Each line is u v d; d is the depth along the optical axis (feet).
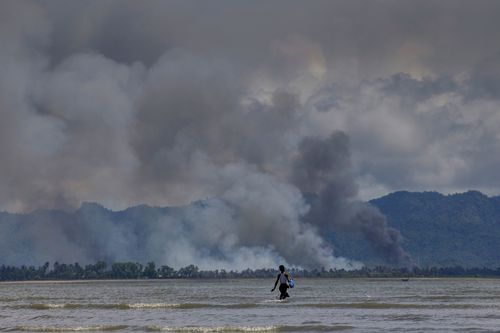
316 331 583.17
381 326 612.29
